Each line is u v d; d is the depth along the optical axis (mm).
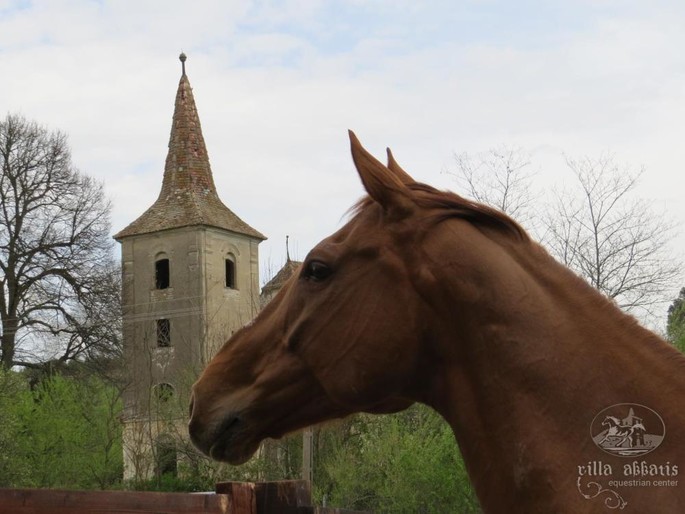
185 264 52531
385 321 2359
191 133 56500
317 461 23000
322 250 2449
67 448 32906
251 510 3352
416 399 2467
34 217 35719
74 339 34969
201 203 54406
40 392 33938
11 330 34594
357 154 2404
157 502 2938
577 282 2344
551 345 2234
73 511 2719
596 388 2186
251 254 56406
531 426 2203
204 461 29281
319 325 2432
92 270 35719
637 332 2262
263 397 2523
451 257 2324
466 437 2326
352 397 2389
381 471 20266
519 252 2367
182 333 51031
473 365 2307
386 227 2400
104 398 36375
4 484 28406
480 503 2305
